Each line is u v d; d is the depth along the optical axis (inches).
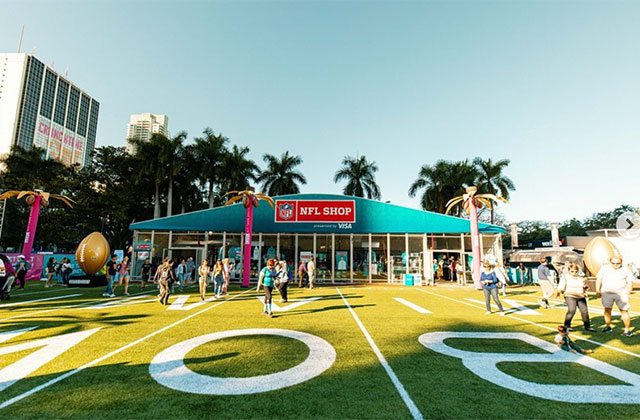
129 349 252.5
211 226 999.0
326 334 304.3
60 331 312.2
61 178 1594.5
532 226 2522.1
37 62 5698.8
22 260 736.3
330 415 151.7
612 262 324.5
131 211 1763.0
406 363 223.6
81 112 6663.4
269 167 1798.7
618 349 262.5
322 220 995.3
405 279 952.9
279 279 530.3
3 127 5241.1
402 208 997.8
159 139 1604.3
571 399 170.1
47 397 168.7
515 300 592.7
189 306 478.3
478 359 233.3
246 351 248.7
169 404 161.6
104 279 824.9
